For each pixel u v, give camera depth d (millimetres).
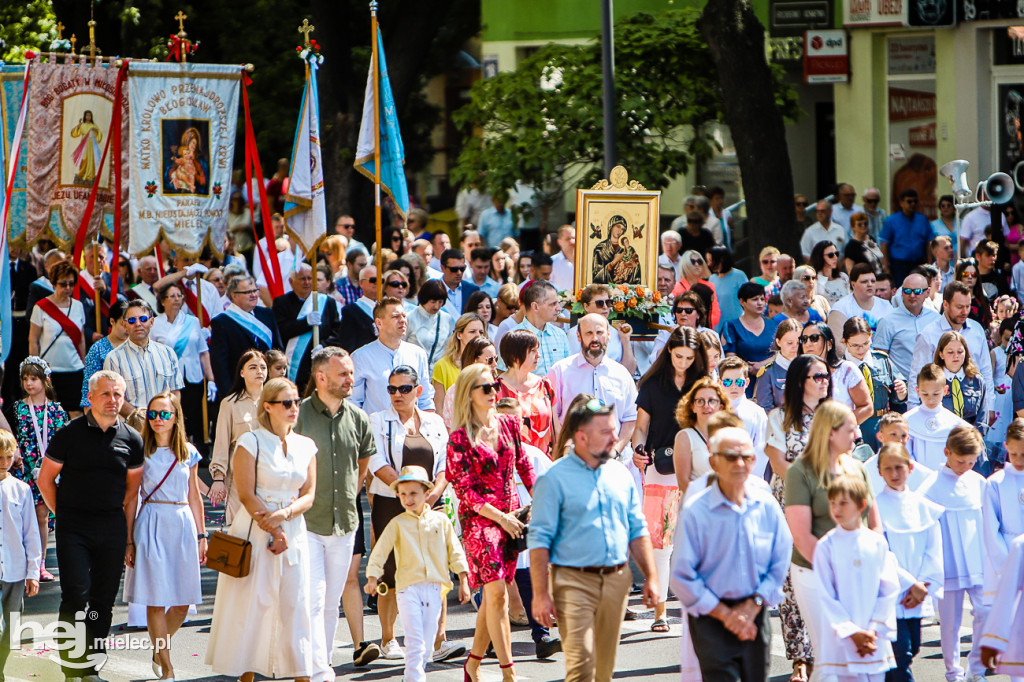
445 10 54656
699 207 47500
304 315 35469
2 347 27703
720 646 17234
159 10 60469
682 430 22562
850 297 33125
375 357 26109
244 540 19969
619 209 31562
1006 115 52906
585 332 24969
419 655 20656
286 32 61625
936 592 20484
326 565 21469
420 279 35625
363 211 53656
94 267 36188
